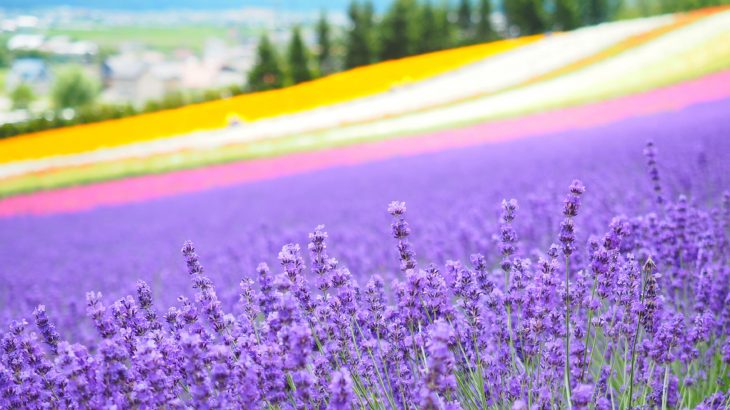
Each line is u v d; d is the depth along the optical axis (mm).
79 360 2316
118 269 8938
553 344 2561
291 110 38219
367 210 10750
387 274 4645
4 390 2518
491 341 2975
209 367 2441
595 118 25500
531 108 30547
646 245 3619
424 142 26281
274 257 6586
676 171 7375
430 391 1967
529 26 60719
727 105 22188
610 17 72375
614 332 2787
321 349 2576
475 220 6590
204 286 2809
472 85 39062
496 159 17141
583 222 5191
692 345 2781
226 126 34938
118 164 27141
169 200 19562
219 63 131625
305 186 17969
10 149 31703
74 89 74875
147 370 2314
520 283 2842
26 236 15086
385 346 2764
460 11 64125
